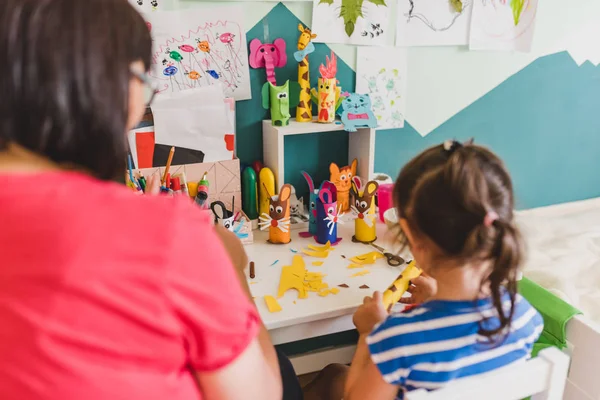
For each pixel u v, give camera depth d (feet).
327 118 4.70
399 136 5.47
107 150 1.51
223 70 4.58
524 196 6.36
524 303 2.97
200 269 1.52
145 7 4.20
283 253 4.28
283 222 4.38
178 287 1.46
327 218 4.34
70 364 1.38
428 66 5.32
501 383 2.64
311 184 4.60
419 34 5.14
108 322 1.40
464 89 5.57
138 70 1.61
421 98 5.41
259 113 4.86
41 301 1.36
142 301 1.42
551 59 5.85
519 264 2.67
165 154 4.35
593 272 4.87
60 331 1.36
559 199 6.57
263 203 4.73
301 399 3.40
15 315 1.37
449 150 2.71
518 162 6.16
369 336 2.85
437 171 2.62
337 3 4.74
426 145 5.62
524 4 5.40
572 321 3.53
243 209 4.85
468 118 5.71
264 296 3.66
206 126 4.40
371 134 4.84
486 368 2.77
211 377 1.63
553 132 6.20
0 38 1.37
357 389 2.91
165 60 4.38
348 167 4.94
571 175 6.52
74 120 1.42
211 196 4.54
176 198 1.61
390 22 4.99
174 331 1.48
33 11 1.38
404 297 3.88
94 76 1.41
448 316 2.72
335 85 4.70
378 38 5.00
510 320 2.71
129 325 1.42
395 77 5.21
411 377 2.74
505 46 5.51
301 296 3.65
